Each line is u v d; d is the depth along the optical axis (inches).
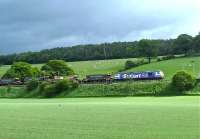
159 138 1702.8
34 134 1827.0
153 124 2127.2
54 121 2313.0
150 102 4298.7
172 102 4220.0
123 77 7263.8
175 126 2036.2
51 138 1729.8
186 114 2596.0
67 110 3051.2
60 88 6771.7
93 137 1748.3
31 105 3902.6
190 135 1758.1
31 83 7126.0
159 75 7194.9
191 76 6210.6
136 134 1808.6
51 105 3801.7
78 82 7101.4
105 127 2037.4
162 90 6245.1
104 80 7313.0
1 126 2095.2
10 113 2839.6
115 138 1718.8
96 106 3486.7
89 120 2349.9
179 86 6161.4
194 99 4852.4
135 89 6397.6
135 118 2421.3
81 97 6348.4
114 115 2620.6
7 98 6707.7
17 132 1881.2
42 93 6894.7
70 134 1825.8
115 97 6033.5
